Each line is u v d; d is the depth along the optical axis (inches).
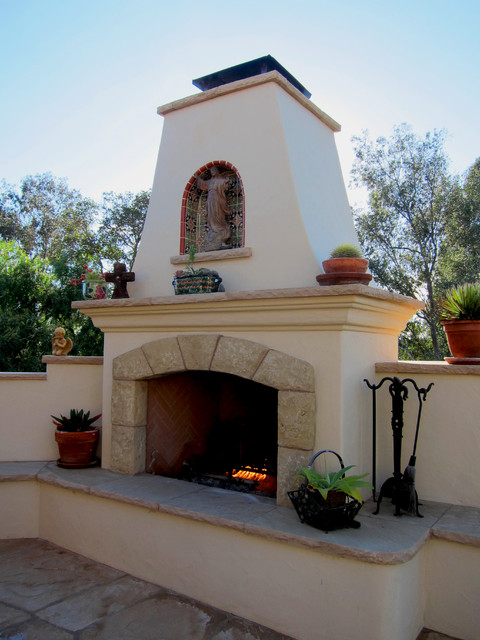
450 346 176.9
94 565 175.2
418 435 166.9
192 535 155.1
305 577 133.5
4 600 150.5
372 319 165.3
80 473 198.8
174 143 210.1
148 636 133.0
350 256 160.1
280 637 134.1
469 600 134.6
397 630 124.6
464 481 159.0
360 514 150.5
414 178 554.9
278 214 177.0
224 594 147.0
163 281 202.5
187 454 226.2
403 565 127.1
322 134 214.7
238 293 160.1
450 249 527.5
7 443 223.6
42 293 473.7
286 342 160.7
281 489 157.9
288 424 156.9
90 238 814.5
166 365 185.5
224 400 252.1
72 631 134.6
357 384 161.0
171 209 205.9
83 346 480.1
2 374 223.9
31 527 199.8
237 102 193.9
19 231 946.1
